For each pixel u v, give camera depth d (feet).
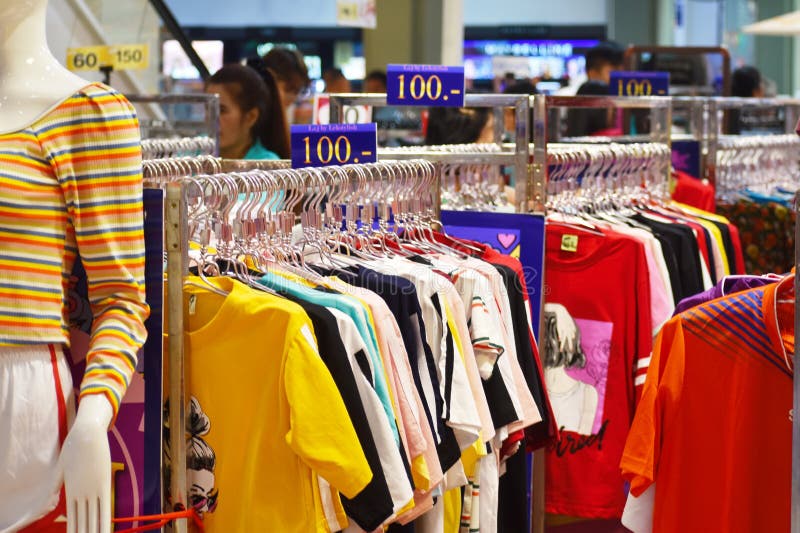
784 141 15.80
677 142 15.26
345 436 6.62
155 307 6.93
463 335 8.15
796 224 6.74
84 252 6.38
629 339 10.44
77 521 6.07
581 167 11.46
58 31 19.69
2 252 6.13
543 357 10.26
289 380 6.61
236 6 55.77
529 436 9.30
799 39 46.88
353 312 7.07
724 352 7.60
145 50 17.25
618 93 16.74
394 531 7.72
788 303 7.40
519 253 10.16
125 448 7.02
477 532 8.54
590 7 57.06
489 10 58.08
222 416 7.03
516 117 10.69
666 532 7.80
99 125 6.34
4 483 6.30
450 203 11.72
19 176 6.15
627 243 10.35
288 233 7.95
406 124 25.96
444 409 7.86
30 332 6.22
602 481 10.64
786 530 7.50
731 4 49.75
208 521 7.16
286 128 15.15
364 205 8.89
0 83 6.37
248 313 6.82
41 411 6.32
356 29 55.52
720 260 11.28
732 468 7.59
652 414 7.77
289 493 6.81
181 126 16.42
